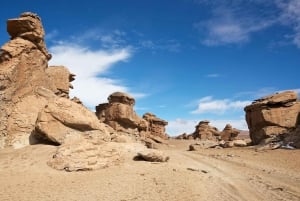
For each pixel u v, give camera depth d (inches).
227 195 623.2
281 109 1732.3
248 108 1863.9
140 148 1118.4
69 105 1048.2
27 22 1175.0
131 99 2459.4
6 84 1039.0
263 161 1127.6
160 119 3196.4
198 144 2696.9
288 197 614.5
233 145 1908.2
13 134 1012.5
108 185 642.2
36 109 1117.7
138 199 555.2
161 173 780.6
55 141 971.3
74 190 598.9
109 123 2369.6
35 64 1202.0
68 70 1568.7
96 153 841.5
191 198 579.2
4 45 1130.0
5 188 599.5
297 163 1041.5
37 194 565.6
